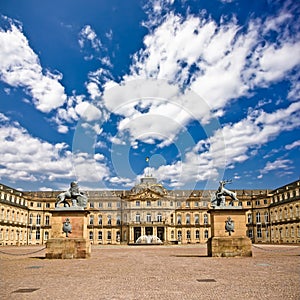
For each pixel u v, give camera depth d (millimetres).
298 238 81062
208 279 13922
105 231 98938
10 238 90250
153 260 24359
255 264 20141
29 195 107688
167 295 10633
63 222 25703
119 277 14734
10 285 12680
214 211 26516
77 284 12844
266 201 103125
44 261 23297
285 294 10680
